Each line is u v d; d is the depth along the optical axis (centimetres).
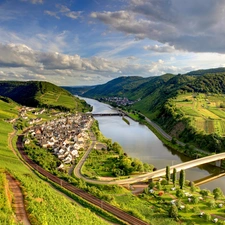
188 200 12406
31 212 7781
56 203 9375
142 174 15812
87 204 11425
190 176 17600
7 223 6581
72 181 14038
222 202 12356
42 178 14225
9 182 10162
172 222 10350
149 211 11288
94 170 16462
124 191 13588
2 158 16238
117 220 10194
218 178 17325
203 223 10412
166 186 14288
